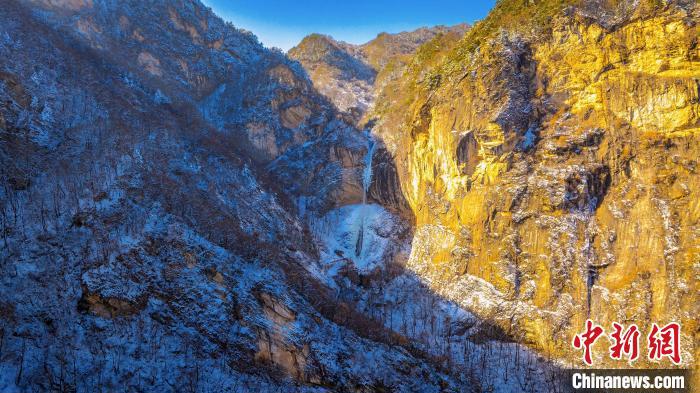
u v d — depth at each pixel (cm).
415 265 10294
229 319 6575
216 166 10588
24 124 7819
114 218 6956
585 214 8819
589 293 8362
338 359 6888
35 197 6806
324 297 8550
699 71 8462
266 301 7081
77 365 5266
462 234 9700
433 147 10719
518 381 7600
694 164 8244
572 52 9569
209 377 5791
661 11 8862
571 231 8750
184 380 5616
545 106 9631
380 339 7744
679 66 8600
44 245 6228
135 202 7481
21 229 6269
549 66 9756
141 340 5828
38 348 5259
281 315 7050
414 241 10700
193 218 7981
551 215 8969
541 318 8412
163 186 8269
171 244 7000
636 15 9062
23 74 8606
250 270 7569
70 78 9719
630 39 9062
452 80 10762
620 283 8262
